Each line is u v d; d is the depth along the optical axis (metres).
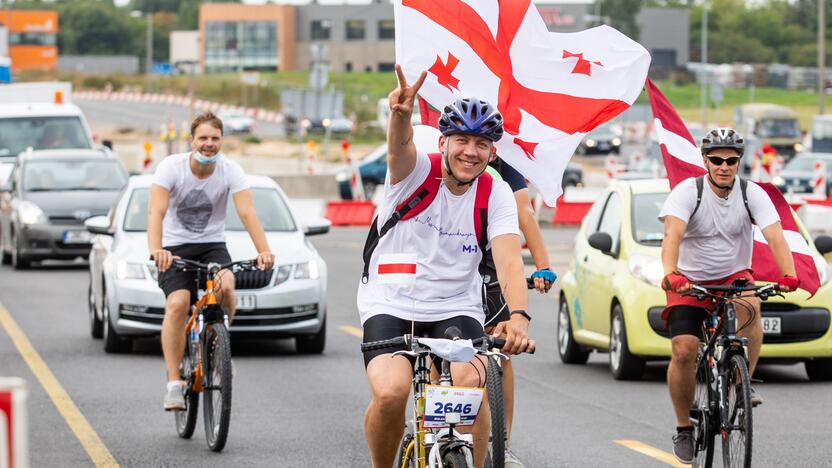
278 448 15.81
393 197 10.65
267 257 16.16
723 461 13.32
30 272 40.44
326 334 26.69
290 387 20.47
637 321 20.98
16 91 55.16
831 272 21.62
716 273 14.41
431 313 10.77
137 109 170.00
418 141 14.20
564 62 14.08
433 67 13.83
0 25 70.19
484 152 10.36
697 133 93.62
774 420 17.98
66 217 40.81
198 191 16.48
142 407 18.55
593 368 23.14
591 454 15.52
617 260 21.94
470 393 9.83
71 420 17.53
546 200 14.02
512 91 14.03
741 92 197.25
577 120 14.11
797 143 114.12
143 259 23.89
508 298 10.41
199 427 17.31
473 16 13.85
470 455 9.69
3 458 5.59
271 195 26.23
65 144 50.31
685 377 14.07
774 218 14.11
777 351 21.06
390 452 10.55
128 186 26.48
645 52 14.34
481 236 10.72
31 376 21.27
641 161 79.56
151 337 25.94
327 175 81.31
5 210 43.19
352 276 39.31
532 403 19.25
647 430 17.08
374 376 10.34
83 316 29.61
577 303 23.31
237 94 187.88
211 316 16.00
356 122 154.75
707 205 14.16
